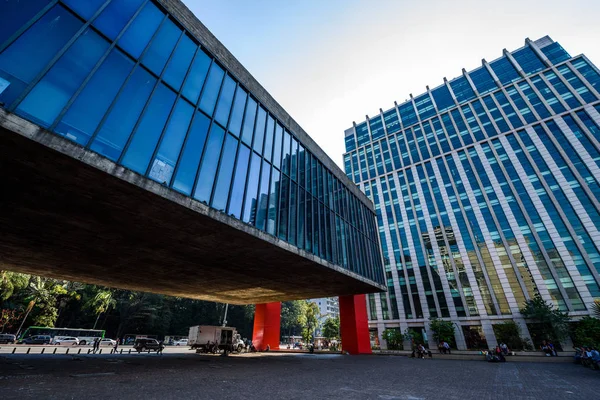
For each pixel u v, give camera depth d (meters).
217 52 14.76
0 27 7.38
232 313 65.81
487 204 47.56
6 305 41.59
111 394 6.92
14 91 7.23
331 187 23.98
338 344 45.03
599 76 47.19
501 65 60.44
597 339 28.34
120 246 15.27
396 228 56.12
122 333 52.19
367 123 77.88
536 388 10.04
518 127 50.41
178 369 13.59
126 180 9.13
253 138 15.81
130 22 10.83
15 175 8.87
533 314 35.97
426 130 62.88
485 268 44.06
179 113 11.76
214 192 12.33
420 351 28.66
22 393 6.50
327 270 20.17
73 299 50.25
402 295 49.97
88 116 8.68
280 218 16.27
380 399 7.53
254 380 10.70
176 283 24.44
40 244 15.33
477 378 12.83
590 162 41.75
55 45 8.41
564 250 38.91
